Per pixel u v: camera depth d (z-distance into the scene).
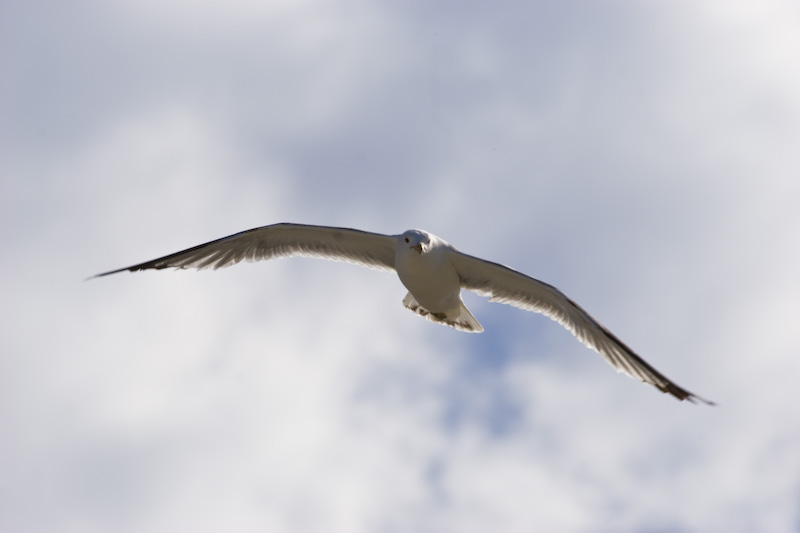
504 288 14.19
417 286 14.01
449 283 14.10
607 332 13.30
